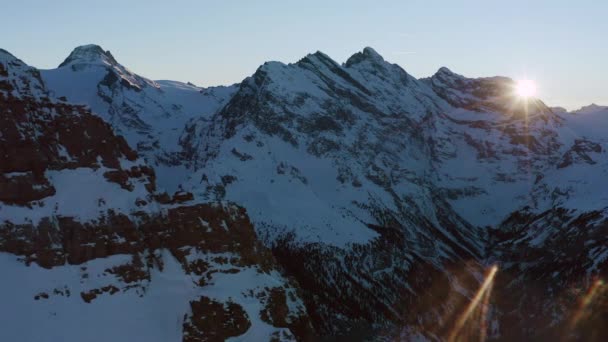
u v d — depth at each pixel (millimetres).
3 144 180875
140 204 196000
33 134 187250
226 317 183625
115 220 188250
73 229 181750
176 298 184875
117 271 182875
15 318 164250
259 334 184125
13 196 178750
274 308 192375
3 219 175625
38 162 183875
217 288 189875
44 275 174250
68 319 169375
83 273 179000
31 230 176875
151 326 176625
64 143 193250
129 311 177375
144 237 193000
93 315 172875
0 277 169500
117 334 171125
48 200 183250
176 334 177375
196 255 196375
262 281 197375
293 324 193875
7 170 179875
